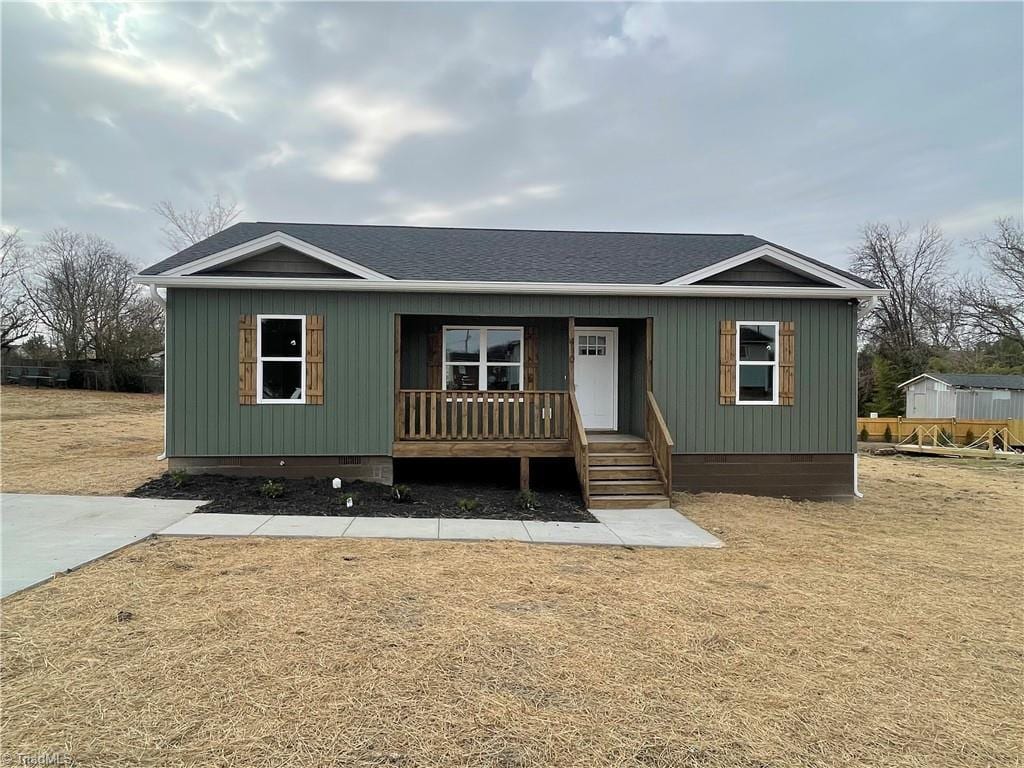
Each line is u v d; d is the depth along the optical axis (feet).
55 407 72.08
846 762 9.28
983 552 23.26
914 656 13.38
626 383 37.29
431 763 8.87
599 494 30.01
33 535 21.09
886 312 125.18
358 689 10.98
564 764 8.96
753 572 19.61
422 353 35.73
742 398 33.45
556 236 43.21
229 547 20.47
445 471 35.83
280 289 31.07
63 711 9.98
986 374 101.40
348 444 31.58
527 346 36.35
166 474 31.24
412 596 16.11
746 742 9.72
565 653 12.85
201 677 11.25
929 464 57.62
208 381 30.94
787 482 33.83
